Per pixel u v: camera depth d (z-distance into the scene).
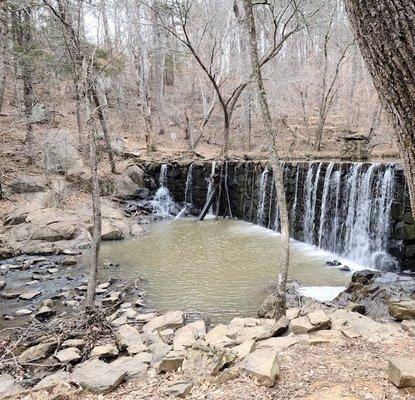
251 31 5.51
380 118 22.86
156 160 17.53
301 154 17.42
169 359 3.84
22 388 3.85
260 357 3.63
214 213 15.69
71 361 4.46
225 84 22.75
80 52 5.99
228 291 7.15
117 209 14.45
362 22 1.72
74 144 16.62
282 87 20.83
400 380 2.96
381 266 8.31
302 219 11.34
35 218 11.38
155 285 7.63
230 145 23.06
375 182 8.64
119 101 22.91
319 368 3.51
